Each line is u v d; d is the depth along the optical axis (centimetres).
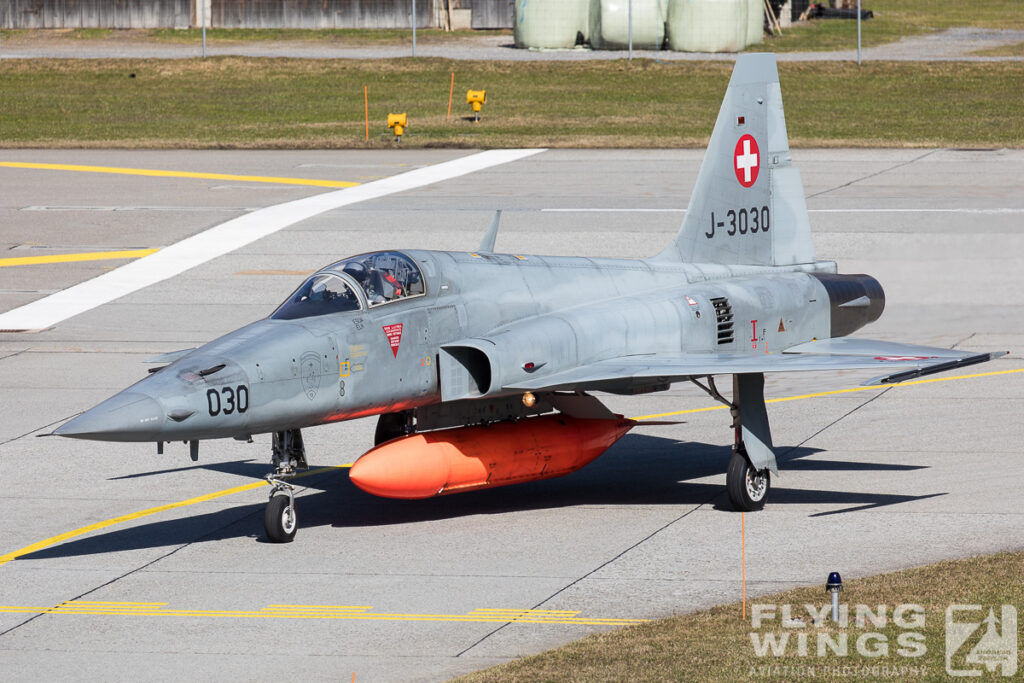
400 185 14525
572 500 5519
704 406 7250
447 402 5238
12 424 6862
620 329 5344
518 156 16350
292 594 4378
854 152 16062
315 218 12788
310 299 4956
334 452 6372
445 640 3912
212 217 13000
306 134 18275
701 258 6066
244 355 4650
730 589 4297
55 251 11662
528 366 5038
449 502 5544
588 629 3969
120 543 5006
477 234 11800
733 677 3500
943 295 9550
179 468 6116
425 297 5078
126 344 8612
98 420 4312
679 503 5425
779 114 6178
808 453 6159
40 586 4522
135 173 15588
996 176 14212
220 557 4816
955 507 5178
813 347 5622
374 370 4906
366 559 4750
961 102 19988
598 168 15312
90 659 3841
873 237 11394
